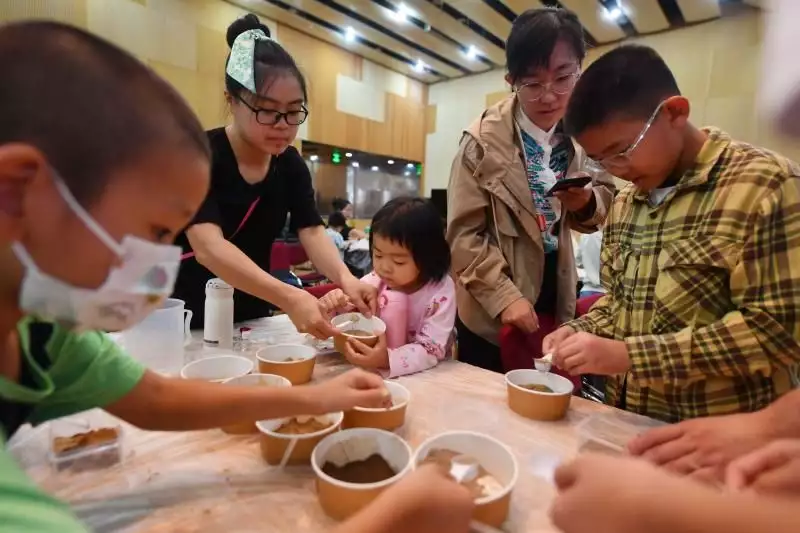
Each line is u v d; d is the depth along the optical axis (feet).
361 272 15.06
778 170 2.91
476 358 5.30
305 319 3.64
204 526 1.89
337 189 20.22
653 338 3.03
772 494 1.18
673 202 3.31
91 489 2.10
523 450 2.54
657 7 14.01
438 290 4.31
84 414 2.66
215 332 3.93
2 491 1.14
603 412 3.06
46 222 1.34
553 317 5.47
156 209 1.49
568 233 5.48
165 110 1.45
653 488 1.18
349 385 2.75
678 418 3.34
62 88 1.28
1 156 1.24
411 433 2.71
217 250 3.92
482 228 5.02
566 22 4.52
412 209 4.25
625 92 2.94
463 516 1.60
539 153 5.20
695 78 14.73
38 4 11.14
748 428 2.19
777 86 0.78
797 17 0.74
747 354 2.81
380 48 19.26
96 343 2.14
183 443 2.50
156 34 13.53
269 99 3.93
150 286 1.64
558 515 1.35
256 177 4.62
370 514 1.54
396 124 22.31
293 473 2.27
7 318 1.57
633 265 3.59
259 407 2.39
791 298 2.75
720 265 2.99
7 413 1.85
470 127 5.17
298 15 16.21
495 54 19.35
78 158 1.31
